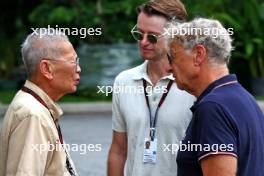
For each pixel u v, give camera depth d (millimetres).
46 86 8727
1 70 45938
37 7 42469
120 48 39969
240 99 7715
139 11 9797
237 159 7539
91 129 30281
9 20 46594
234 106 7613
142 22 9695
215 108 7523
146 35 9680
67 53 8719
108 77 39500
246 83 42375
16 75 44969
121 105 10031
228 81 7809
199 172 7719
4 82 44906
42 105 8594
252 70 41625
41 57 8656
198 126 7609
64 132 29469
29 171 8203
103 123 32312
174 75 8008
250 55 41281
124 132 10273
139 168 9867
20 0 45562
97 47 39812
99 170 21844
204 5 39625
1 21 46562
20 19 45688
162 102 9781
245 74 42344
